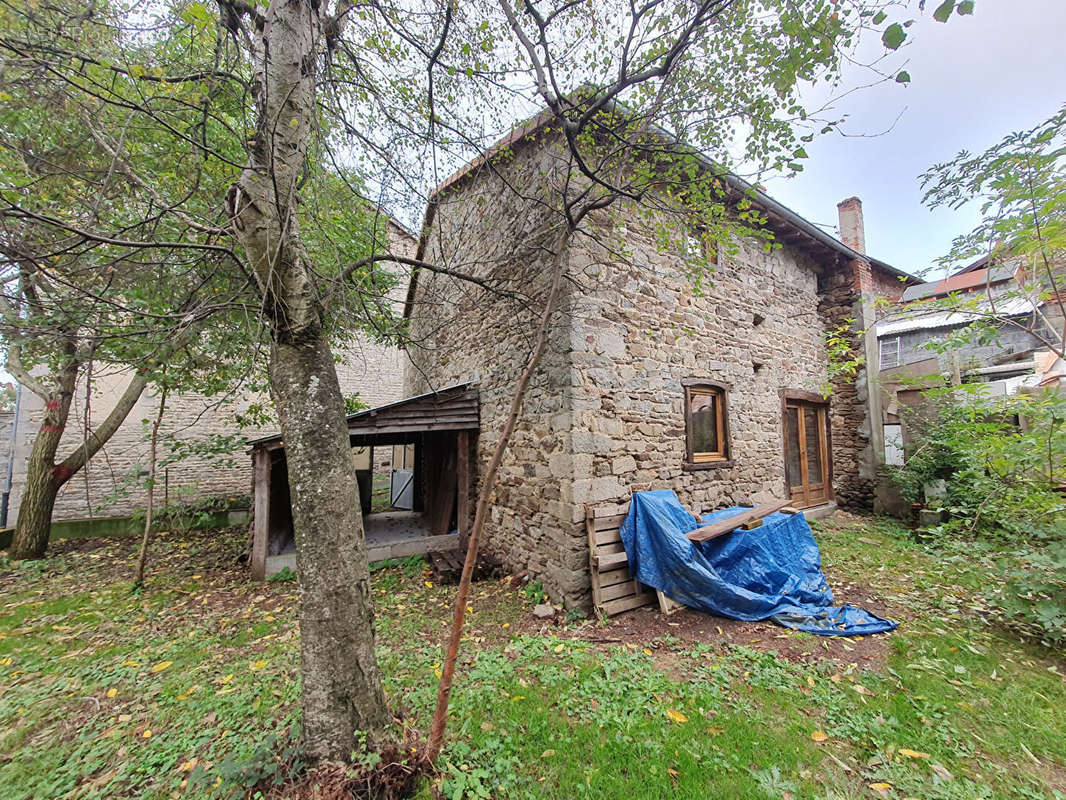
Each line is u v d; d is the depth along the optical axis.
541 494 4.49
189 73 2.46
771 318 6.71
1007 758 2.13
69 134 3.25
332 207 3.65
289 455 2.10
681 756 2.15
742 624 3.68
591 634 3.56
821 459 7.64
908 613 3.78
